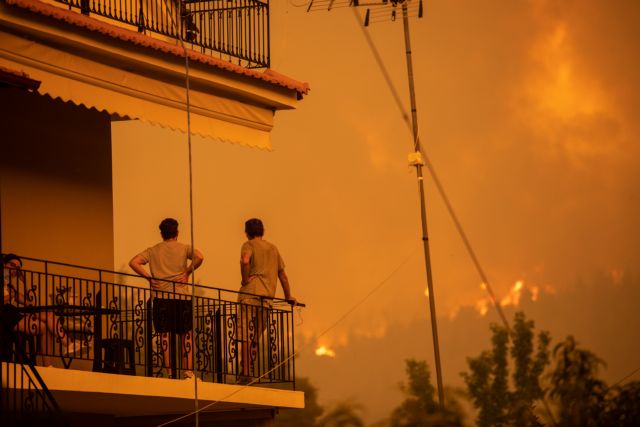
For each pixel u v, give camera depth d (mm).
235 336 21422
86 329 19609
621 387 14141
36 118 21406
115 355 19047
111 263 22547
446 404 14562
